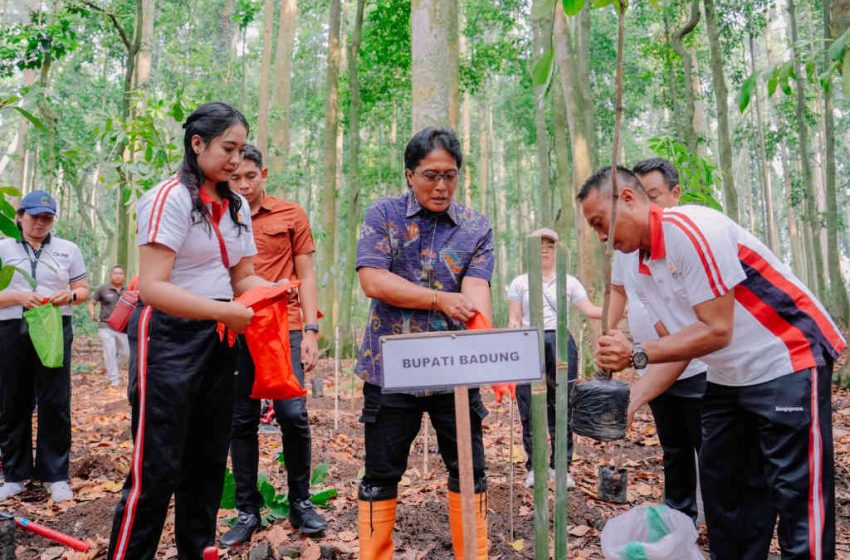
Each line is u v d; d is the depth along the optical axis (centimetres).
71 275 480
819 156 3119
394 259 288
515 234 3650
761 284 261
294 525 388
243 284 304
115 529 271
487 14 1917
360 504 291
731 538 288
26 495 468
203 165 270
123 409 888
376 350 286
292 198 2548
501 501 448
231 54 2091
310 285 403
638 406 308
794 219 2875
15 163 1520
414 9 585
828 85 313
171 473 272
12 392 460
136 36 1562
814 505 253
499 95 3161
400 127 2605
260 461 558
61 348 391
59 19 1373
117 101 2280
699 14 1250
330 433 699
